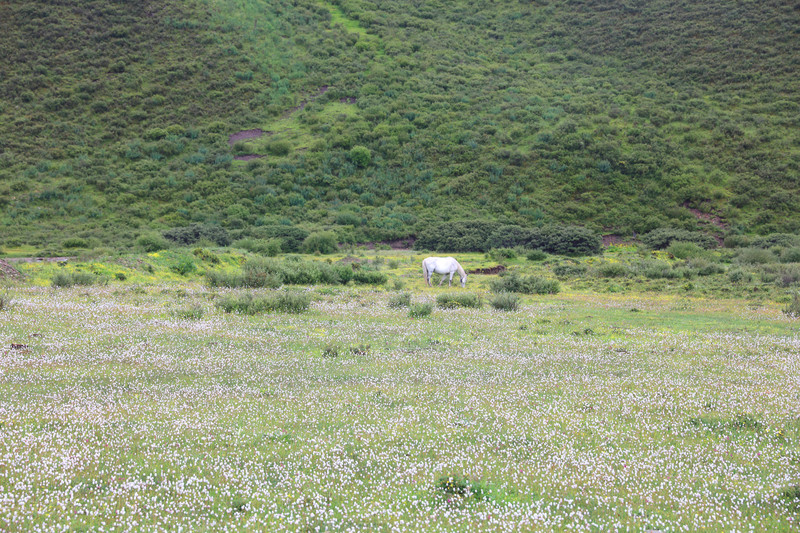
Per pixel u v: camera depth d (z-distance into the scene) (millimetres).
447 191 87188
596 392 11625
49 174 82062
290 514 6250
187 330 16984
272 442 8445
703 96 104625
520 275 41219
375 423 9414
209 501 6535
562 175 88375
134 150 91125
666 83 111812
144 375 12008
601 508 6645
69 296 22781
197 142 98000
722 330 20266
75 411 9305
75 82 103812
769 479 7520
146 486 6812
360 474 7434
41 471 6941
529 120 104688
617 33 133875
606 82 116875
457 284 36625
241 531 5898
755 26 118562
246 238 59875
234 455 7871
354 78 121562
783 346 17203
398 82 121312
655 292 32625
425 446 8438
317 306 23781
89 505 6270
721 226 73062
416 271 44906
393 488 7012
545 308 25562
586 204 81812
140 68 111438
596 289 33750
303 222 76500
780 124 91500
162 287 27906
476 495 6883
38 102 97625
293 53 128750
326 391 11258
